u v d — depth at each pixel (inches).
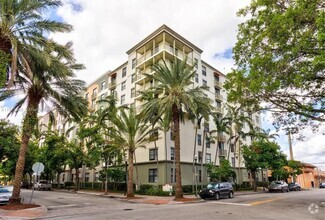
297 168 1957.4
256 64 493.7
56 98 700.7
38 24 606.2
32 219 460.1
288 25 430.6
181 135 1328.7
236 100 594.2
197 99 882.8
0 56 502.0
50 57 598.5
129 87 1560.0
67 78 705.6
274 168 1504.7
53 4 606.5
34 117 668.7
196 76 1499.8
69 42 699.4
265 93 538.6
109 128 1100.5
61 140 1489.9
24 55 582.2
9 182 2534.5
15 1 568.1
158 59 1353.3
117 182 1343.5
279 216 458.9
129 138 1028.5
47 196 1066.7
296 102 544.7
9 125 1001.5
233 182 1481.3
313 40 417.7
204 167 1412.4
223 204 681.0
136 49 1507.1
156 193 1053.8
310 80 472.7
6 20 540.1
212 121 1569.9
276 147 1492.4
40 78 651.5
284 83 493.7
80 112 770.8
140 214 494.6
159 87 906.1
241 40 545.6
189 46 1471.5
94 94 1972.2
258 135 1489.9
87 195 1160.2
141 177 1304.1
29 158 1528.1
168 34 1342.3
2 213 523.2
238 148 1662.2
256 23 513.3
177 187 860.0
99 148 1201.4
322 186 2379.4
